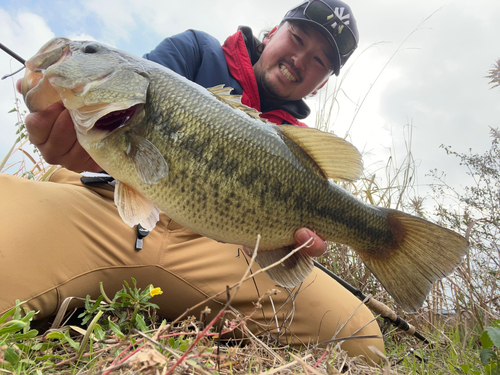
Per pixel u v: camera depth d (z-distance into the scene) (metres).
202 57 0.60
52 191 0.38
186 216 0.34
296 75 0.65
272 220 0.36
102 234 0.38
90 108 0.32
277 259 0.38
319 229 0.39
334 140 0.37
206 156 0.33
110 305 0.31
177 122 0.33
